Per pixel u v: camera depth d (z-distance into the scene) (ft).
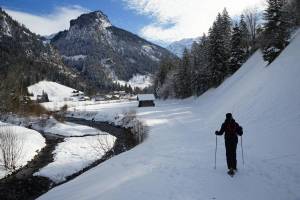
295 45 96.48
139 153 60.23
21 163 76.33
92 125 176.35
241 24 232.32
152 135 102.17
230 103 111.96
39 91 610.65
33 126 162.81
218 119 103.35
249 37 231.91
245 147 50.44
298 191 27.94
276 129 55.57
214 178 32.89
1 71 555.69
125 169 44.42
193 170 37.14
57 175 67.87
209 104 174.40
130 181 35.42
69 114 247.29
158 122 142.00
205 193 28.22
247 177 32.81
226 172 35.19
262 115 71.05
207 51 226.38
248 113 81.46
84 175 51.29
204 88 239.71
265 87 87.30
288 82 74.08
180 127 115.96
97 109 271.28
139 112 210.18
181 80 286.46
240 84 137.08
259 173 33.94
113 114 209.46
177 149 59.06
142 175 37.55
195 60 263.90
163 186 31.09
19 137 100.68
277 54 117.70
